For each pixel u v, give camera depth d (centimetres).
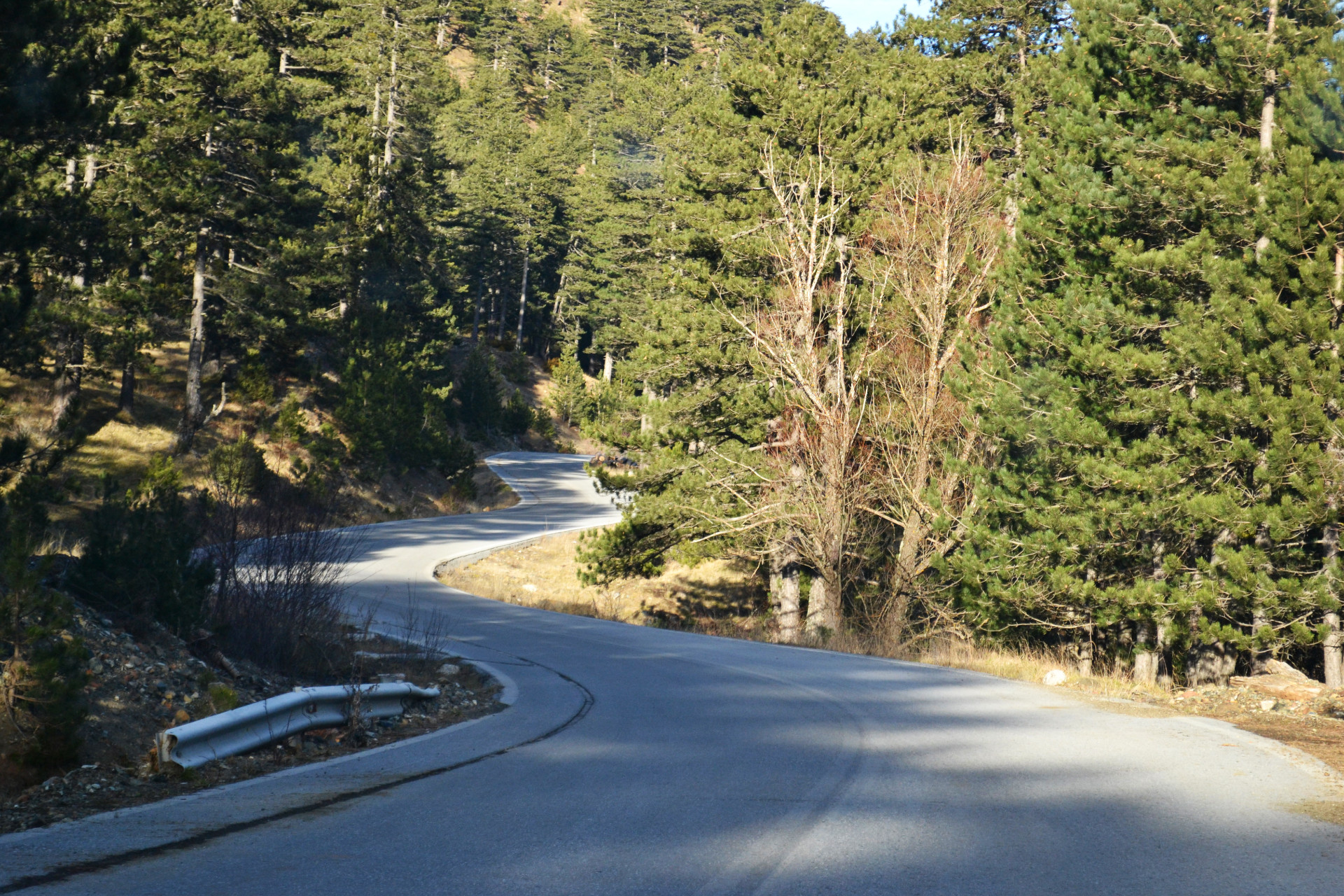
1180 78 1883
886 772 795
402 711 1111
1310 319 1612
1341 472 1606
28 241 1434
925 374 2659
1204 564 1941
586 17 19675
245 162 4262
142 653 1005
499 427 8719
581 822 630
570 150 12900
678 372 3062
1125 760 859
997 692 1345
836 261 2988
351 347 5634
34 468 1302
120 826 615
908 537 2644
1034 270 2125
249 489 3619
